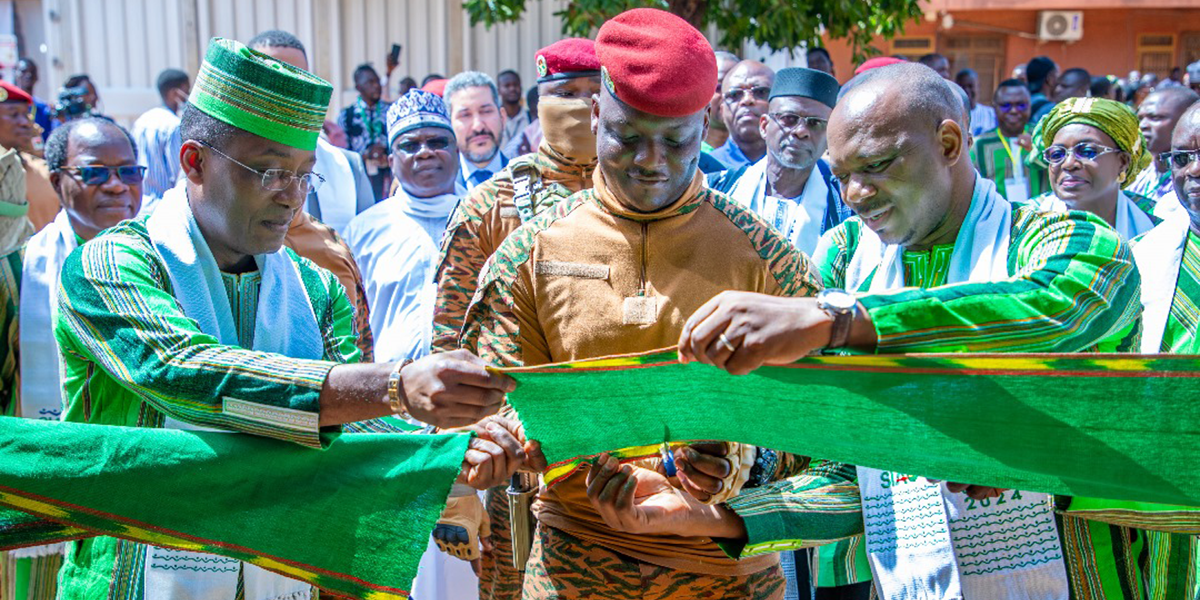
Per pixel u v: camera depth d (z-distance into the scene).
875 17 9.84
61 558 3.64
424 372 2.26
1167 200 5.22
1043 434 2.25
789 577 3.62
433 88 7.95
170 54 12.63
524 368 2.29
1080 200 4.73
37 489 2.40
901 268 2.80
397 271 4.71
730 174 5.34
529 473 3.13
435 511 2.45
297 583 2.76
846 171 2.58
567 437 2.53
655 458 2.81
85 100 10.18
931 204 2.59
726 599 2.78
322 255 4.03
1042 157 4.92
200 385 2.32
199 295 2.55
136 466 2.40
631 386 2.41
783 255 2.73
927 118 2.51
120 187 4.13
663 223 2.69
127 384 2.37
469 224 3.84
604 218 2.73
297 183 2.57
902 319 2.22
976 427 2.27
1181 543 2.89
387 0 12.86
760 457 2.89
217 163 2.51
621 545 2.75
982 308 2.26
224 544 2.46
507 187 3.90
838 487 2.86
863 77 2.62
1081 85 9.49
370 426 2.86
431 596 4.21
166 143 6.49
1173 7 18.33
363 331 3.21
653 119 2.53
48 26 12.45
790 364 2.29
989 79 19.02
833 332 2.19
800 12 8.95
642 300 2.65
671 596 2.75
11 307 3.83
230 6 12.61
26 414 3.80
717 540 2.66
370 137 9.96
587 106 3.85
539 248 2.73
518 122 11.49
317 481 2.46
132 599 2.57
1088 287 2.32
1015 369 2.21
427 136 5.00
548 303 2.71
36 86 13.49
